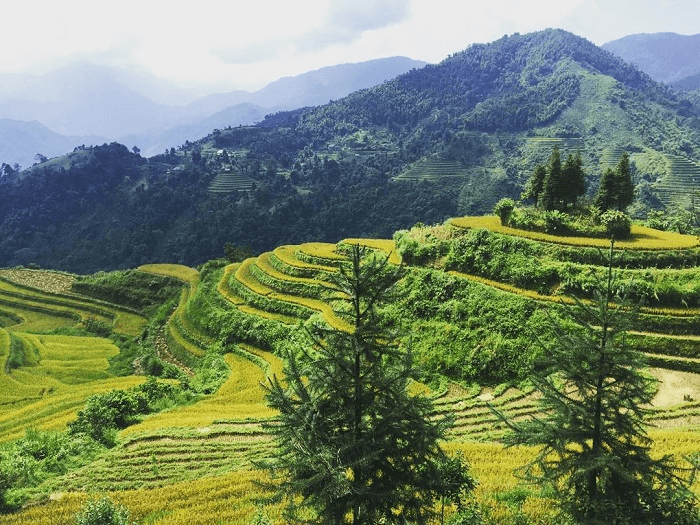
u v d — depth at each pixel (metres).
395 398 15.27
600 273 51.78
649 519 14.36
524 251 58.41
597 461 14.16
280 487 13.86
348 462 14.12
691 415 39.16
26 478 32.94
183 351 83.19
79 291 135.62
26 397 69.88
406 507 15.22
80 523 21.53
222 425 45.28
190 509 28.50
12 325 121.50
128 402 50.00
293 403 14.87
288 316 75.75
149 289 126.94
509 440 16.39
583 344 15.14
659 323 47.62
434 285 59.03
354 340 14.74
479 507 24.25
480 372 49.72
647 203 191.00
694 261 53.38
